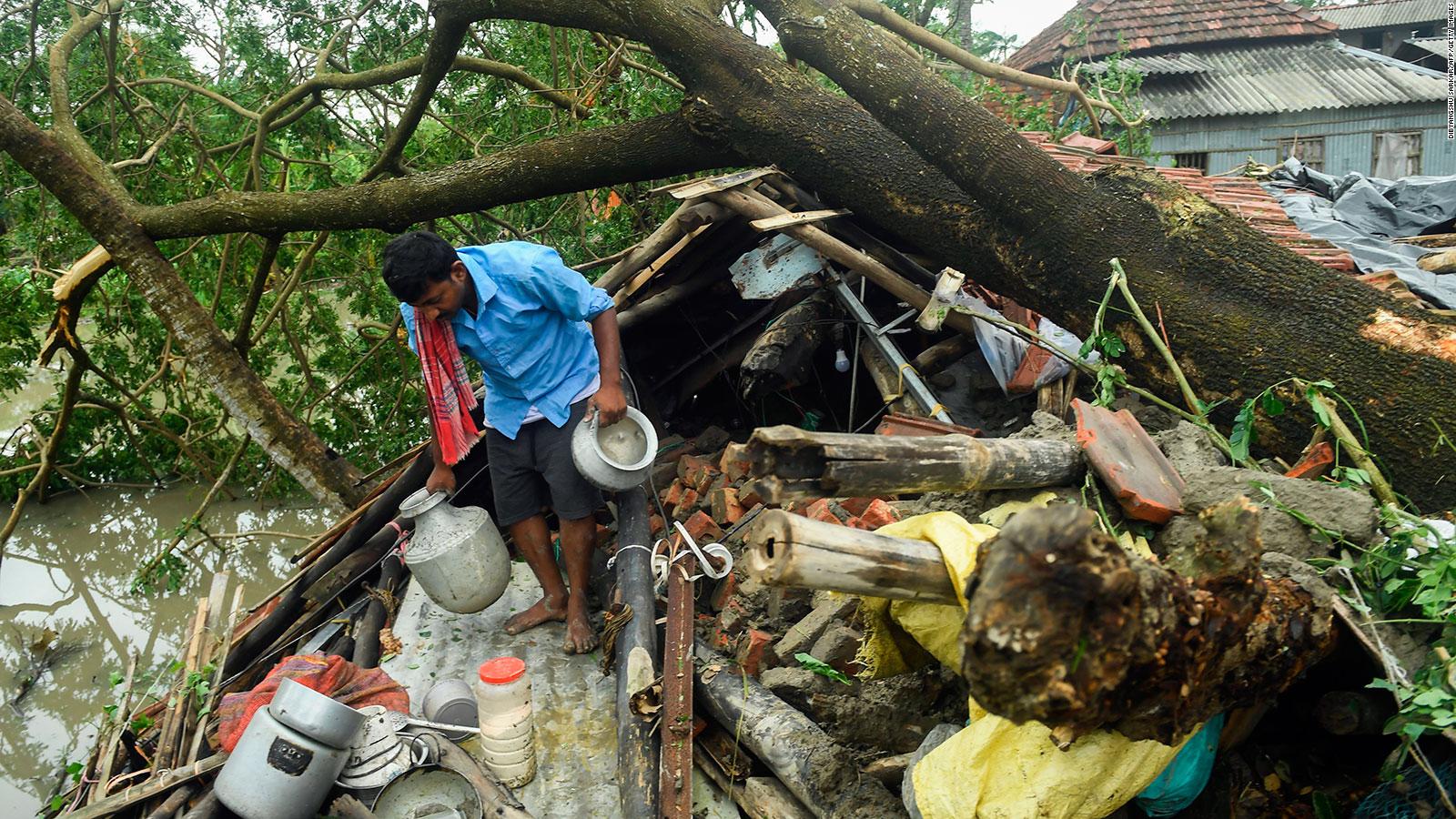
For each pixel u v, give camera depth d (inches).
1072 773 86.0
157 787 120.6
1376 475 128.5
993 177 155.6
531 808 123.7
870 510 145.0
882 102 159.8
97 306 369.4
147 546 331.3
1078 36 572.1
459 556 153.9
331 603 188.7
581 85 323.6
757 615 148.3
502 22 349.1
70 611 292.7
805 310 197.9
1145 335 151.1
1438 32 901.8
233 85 357.4
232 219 225.8
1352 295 141.6
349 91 302.8
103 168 234.7
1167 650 73.4
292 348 343.9
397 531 192.7
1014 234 161.2
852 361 209.2
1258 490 107.7
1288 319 142.5
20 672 259.0
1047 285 159.2
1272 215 232.4
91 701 245.9
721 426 239.9
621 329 216.2
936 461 96.2
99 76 321.1
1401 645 95.0
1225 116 611.5
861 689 125.8
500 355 144.6
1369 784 102.5
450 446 155.9
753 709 124.1
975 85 398.3
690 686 119.4
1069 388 163.8
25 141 216.8
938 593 86.6
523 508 157.5
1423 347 135.5
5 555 326.3
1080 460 108.7
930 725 118.6
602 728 138.2
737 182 196.7
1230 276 145.9
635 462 154.4
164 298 229.1
